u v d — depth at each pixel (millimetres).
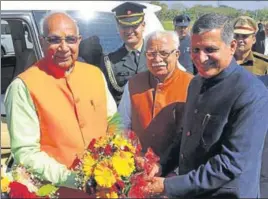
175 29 2801
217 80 1987
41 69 2301
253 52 3133
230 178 1921
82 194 2002
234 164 1895
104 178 1942
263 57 3061
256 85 1948
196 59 1989
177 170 2363
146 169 2051
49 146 2260
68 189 2082
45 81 2275
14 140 2217
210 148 1979
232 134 1912
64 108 2277
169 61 2434
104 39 3092
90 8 3223
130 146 2090
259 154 1957
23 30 3070
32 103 2236
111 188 1957
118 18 2857
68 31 2281
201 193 1982
